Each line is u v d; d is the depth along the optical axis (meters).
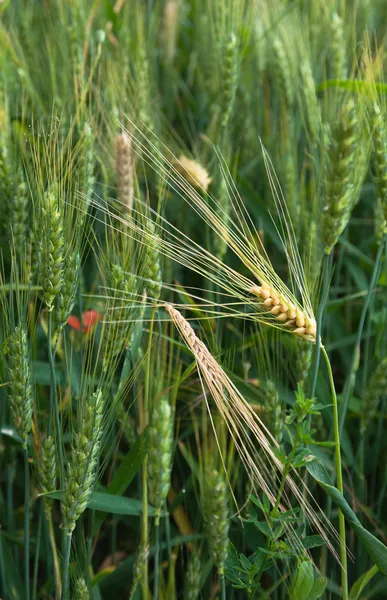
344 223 0.72
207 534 0.70
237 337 0.94
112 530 0.87
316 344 0.72
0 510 0.91
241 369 0.92
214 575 0.82
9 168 0.83
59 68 1.06
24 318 0.74
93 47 1.02
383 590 0.84
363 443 0.90
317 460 0.72
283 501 0.82
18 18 1.21
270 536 0.71
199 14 1.29
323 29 1.12
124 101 0.95
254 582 0.73
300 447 0.72
